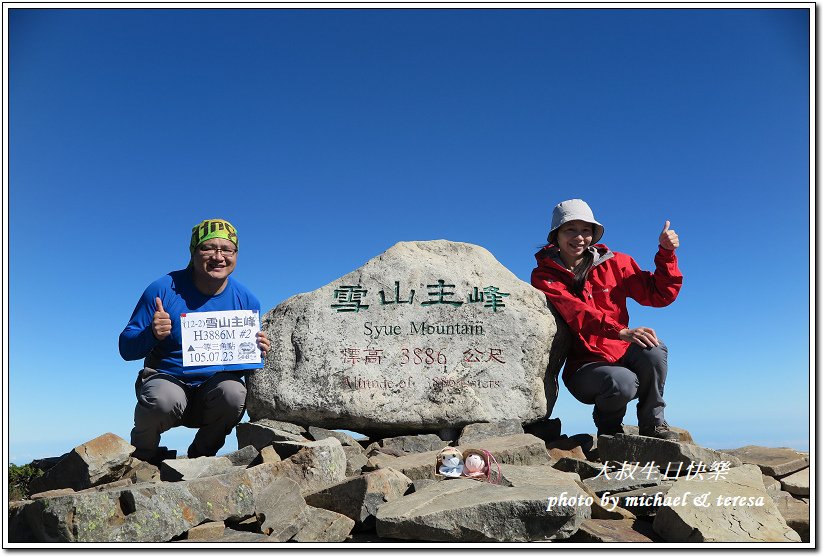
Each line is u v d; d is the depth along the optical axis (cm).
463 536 421
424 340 687
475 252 737
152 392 605
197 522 436
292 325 699
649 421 642
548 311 697
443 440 668
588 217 690
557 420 715
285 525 438
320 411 661
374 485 461
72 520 404
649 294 698
